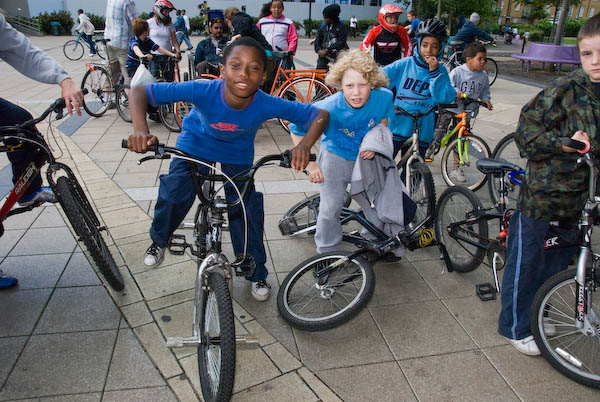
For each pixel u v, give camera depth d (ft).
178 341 7.10
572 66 44.19
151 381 7.47
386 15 21.80
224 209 7.32
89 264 10.58
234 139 8.21
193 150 8.35
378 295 10.00
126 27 23.86
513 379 7.77
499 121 24.14
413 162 12.16
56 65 8.60
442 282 10.53
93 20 88.33
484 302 9.82
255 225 8.89
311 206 12.26
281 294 9.07
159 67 23.52
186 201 8.34
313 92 24.18
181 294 9.66
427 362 8.11
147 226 12.39
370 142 9.23
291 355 8.17
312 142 7.40
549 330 8.52
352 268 9.40
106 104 24.06
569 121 7.02
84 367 7.68
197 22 91.40
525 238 7.86
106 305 9.23
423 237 9.86
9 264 10.47
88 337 8.34
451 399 7.35
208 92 7.37
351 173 9.98
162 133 21.39
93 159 17.43
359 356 8.22
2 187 14.47
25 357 7.82
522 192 7.84
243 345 7.13
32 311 8.96
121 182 15.34
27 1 87.76
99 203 13.74
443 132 16.08
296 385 7.50
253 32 21.94
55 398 7.06
